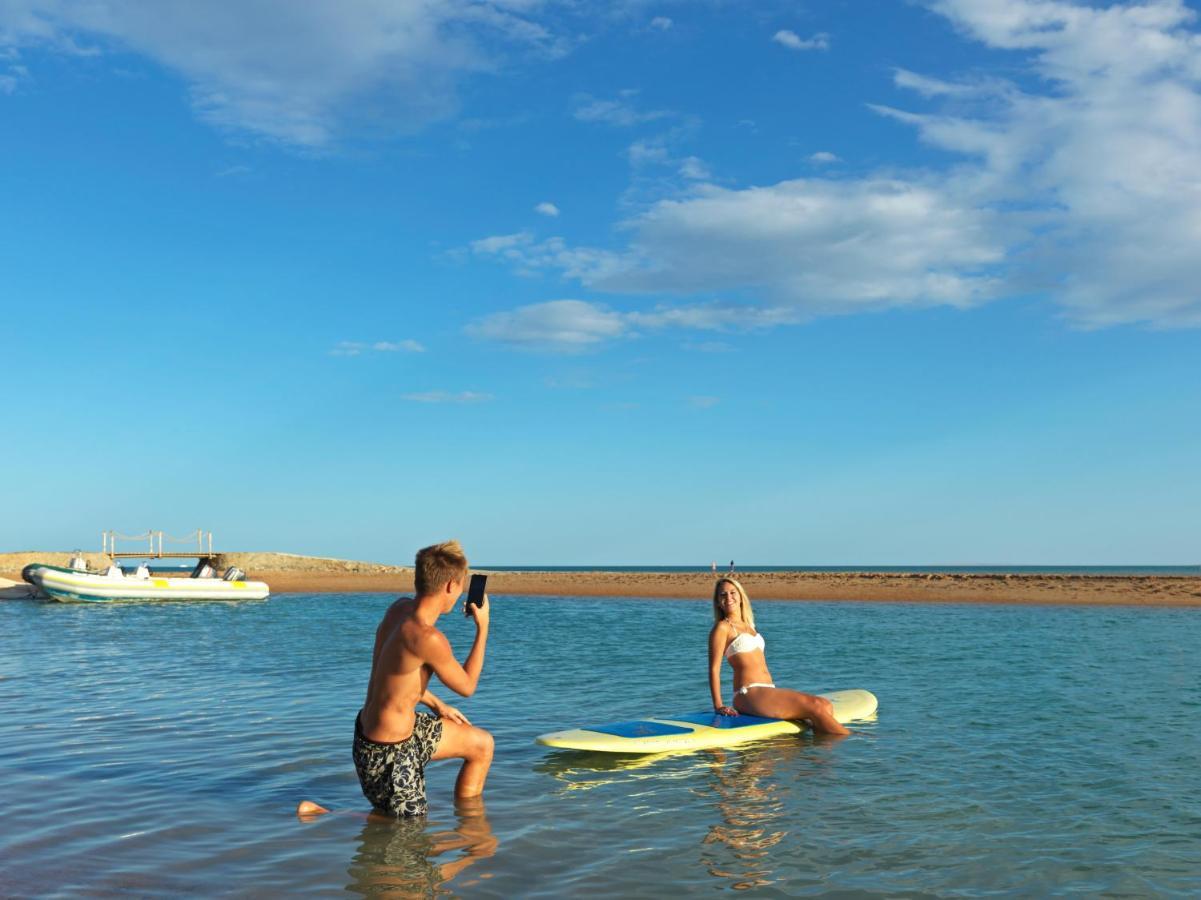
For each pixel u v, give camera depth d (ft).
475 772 22.21
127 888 16.12
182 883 16.40
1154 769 24.56
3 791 22.84
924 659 49.26
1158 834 19.07
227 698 37.22
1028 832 19.26
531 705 35.81
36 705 35.58
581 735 27.96
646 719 30.19
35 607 105.60
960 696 36.78
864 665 46.91
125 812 20.99
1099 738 28.55
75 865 17.37
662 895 15.83
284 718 32.78
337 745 28.25
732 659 31.89
